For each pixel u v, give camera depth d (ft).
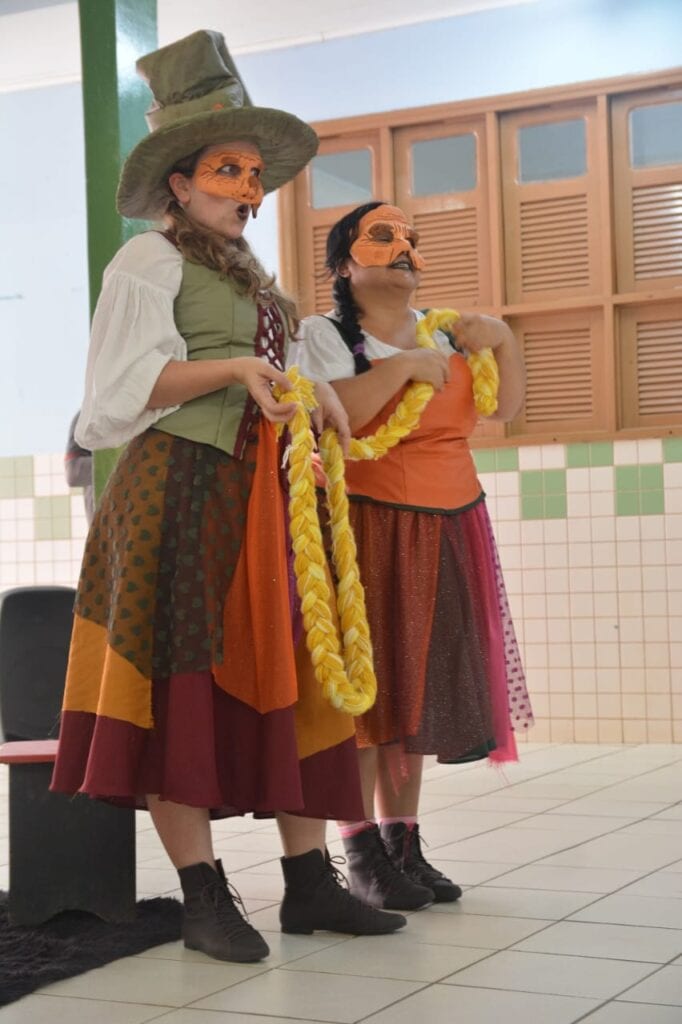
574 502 20.74
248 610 8.76
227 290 9.12
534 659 20.93
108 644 8.64
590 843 12.42
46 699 13.74
